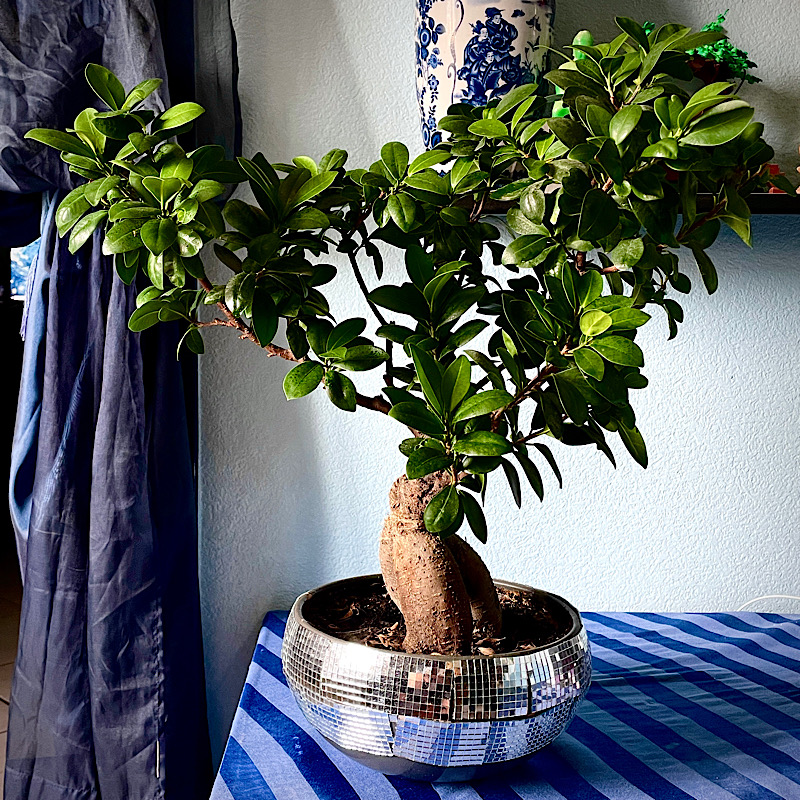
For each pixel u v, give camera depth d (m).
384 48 1.30
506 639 0.88
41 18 1.05
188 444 1.22
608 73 0.76
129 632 1.15
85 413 1.16
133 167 0.70
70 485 1.15
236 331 1.32
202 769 1.24
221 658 1.38
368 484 1.36
